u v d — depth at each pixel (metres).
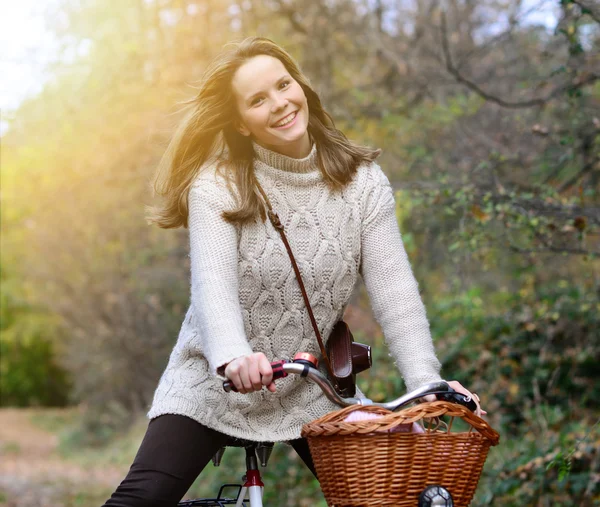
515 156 6.20
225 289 2.48
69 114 8.60
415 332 2.64
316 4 9.34
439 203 5.51
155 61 8.71
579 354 6.34
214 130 2.72
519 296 7.10
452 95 8.40
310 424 2.14
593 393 6.41
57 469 14.26
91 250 14.71
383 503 2.08
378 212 2.77
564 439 5.33
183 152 2.76
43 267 16.14
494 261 6.36
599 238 6.88
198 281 2.50
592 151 5.68
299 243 2.67
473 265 7.72
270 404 2.70
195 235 2.59
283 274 2.64
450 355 6.82
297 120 2.63
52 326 21.84
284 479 6.87
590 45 5.84
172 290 13.62
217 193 2.61
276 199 2.67
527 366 6.73
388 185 2.84
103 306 15.25
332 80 9.43
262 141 2.72
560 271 7.11
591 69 5.42
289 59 2.75
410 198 5.61
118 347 15.62
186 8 8.82
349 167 2.75
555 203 5.12
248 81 2.62
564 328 6.59
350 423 2.07
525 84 6.15
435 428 2.24
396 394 6.59
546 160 6.24
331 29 9.45
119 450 15.41
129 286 14.54
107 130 8.60
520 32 7.67
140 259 13.40
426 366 2.57
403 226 6.94
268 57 2.66
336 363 2.66
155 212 2.81
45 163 8.91
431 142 7.63
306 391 2.74
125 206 12.30
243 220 2.58
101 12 8.66
